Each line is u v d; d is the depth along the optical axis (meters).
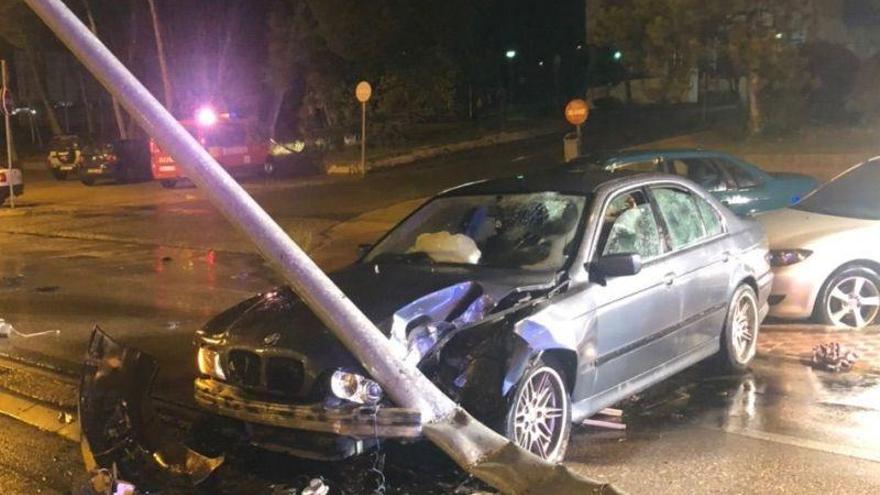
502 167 26.36
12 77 46.44
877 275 8.02
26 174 33.97
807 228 8.25
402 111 33.69
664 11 21.09
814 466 5.02
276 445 4.63
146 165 28.27
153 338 8.56
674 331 6.05
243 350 4.71
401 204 19.19
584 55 49.44
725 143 22.89
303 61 32.38
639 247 5.90
